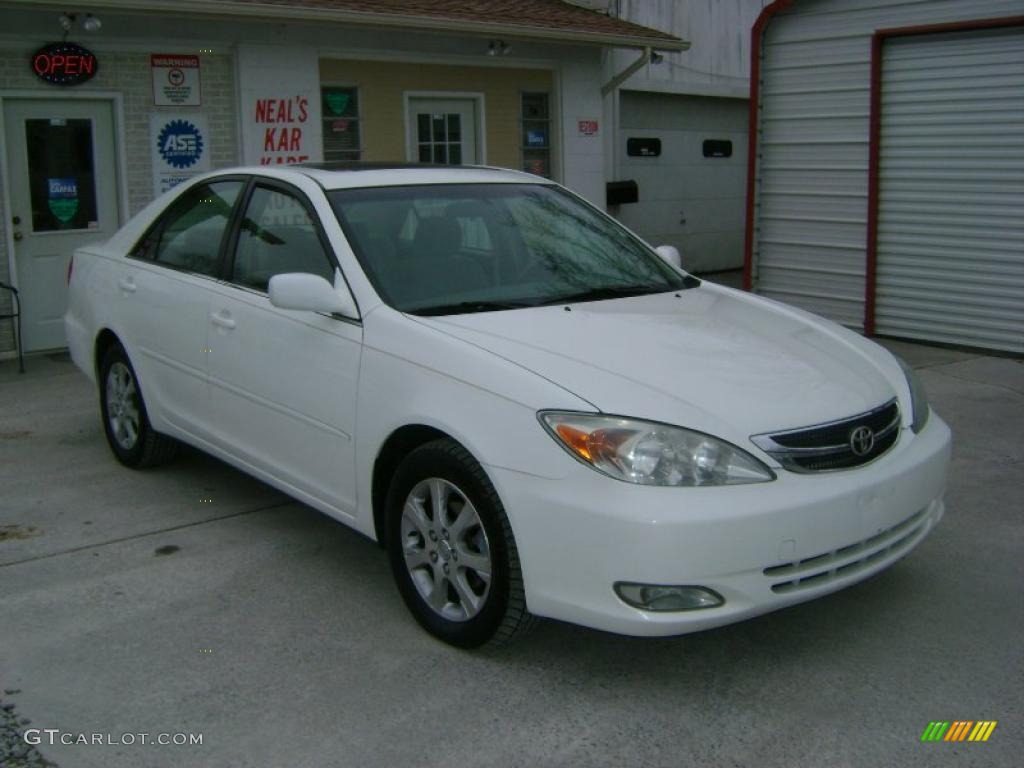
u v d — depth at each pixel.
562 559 3.26
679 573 3.14
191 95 9.52
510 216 4.71
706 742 3.18
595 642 3.81
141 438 5.59
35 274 8.93
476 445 3.45
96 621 3.99
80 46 8.82
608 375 3.46
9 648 3.77
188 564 4.52
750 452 3.28
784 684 3.52
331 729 3.26
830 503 3.31
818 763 3.07
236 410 4.71
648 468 3.19
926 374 8.16
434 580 3.77
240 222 4.86
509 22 10.71
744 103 14.75
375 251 4.22
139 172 9.30
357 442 3.99
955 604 4.09
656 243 13.86
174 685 3.52
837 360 3.93
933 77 9.05
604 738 3.21
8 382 7.97
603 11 12.81
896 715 3.32
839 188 9.92
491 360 3.54
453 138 11.69
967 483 5.50
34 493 5.42
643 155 13.52
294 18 9.32
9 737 3.22
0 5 8.19
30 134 8.76
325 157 10.62
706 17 13.91
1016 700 3.40
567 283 4.45
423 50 11.00
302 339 4.25
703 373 3.57
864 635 3.85
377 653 3.74
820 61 9.85
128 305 5.48
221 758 3.12
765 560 3.21
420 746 3.17
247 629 3.93
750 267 10.73
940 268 9.26
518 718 3.32
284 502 5.30
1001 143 8.67
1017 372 8.20
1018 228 8.67
